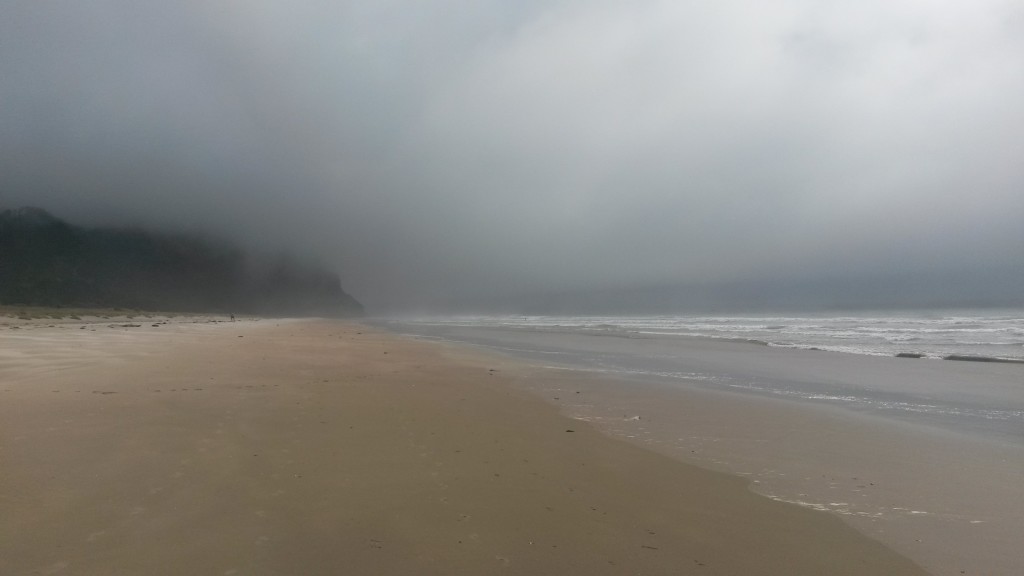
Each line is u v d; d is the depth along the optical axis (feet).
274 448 18.83
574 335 110.93
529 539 12.44
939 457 20.68
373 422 23.71
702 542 12.74
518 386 37.96
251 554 11.03
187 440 19.21
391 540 12.03
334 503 14.01
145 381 32.14
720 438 23.30
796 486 17.08
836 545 12.80
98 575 9.93
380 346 72.95
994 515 14.89
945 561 12.12
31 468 15.61
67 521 12.17
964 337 89.35
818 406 31.53
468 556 11.46
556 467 18.24
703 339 93.30
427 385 36.17
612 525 13.51
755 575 11.22
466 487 15.78
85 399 25.93
